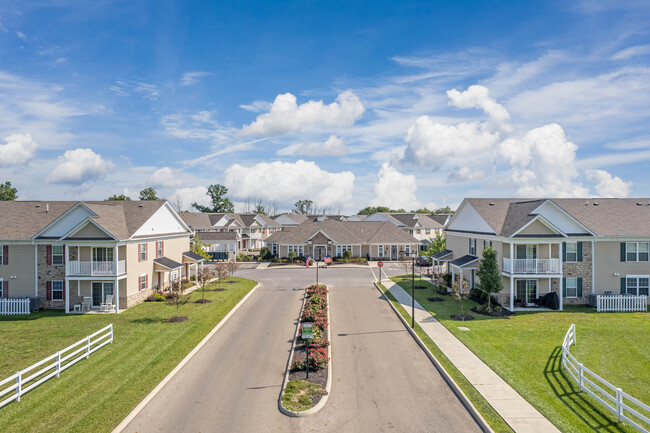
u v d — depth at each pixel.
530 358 18.28
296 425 12.55
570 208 31.78
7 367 17.77
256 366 17.56
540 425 12.29
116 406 13.72
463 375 16.17
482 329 22.94
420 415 13.16
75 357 18.70
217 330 23.12
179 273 35.28
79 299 28.70
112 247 29.33
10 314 27.23
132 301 29.62
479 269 28.22
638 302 27.62
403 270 48.81
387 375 16.48
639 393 15.02
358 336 21.91
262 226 85.06
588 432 11.93
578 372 15.13
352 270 48.88
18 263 29.08
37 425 12.51
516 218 29.86
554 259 28.23
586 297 29.25
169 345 20.14
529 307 28.61
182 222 39.66
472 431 12.17
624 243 29.11
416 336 21.52
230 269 43.25
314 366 16.91
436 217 90.94
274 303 30.19
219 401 14.22
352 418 12.97
